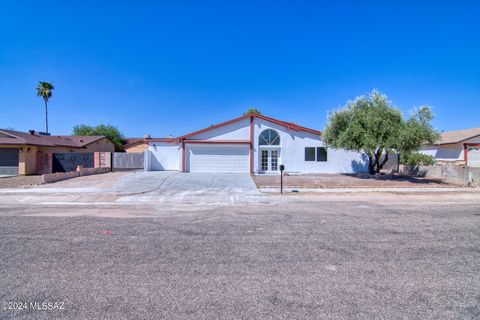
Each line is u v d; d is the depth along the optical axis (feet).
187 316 10.23
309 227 23.22
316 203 35.86
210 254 16.70
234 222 25.08
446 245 18.44
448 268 14.69
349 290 12.27
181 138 78.38
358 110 63.67
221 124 78.95
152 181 57.88
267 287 12.54
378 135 58.59
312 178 65.05
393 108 61.26
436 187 51.08
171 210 31.30
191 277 13.55
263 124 79.25
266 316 10.23
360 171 79.92
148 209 32.01
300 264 15.19
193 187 51.24
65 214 28.86
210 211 30.58
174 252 17.03
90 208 32.63
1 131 78.07
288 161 79.05
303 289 12.36
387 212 29.68
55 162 81.15
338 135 65.51
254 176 68.28
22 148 76.07
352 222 25.03
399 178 65.41
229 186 52.31
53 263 15.21
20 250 17.29
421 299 11.51
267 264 15.19
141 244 18.56
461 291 12.21
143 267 14.71
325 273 14.05
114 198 40.42
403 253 16.92
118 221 25.50
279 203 35.96
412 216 27.63
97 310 10.61
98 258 15.98
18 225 23.82
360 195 42.68
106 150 138.41
